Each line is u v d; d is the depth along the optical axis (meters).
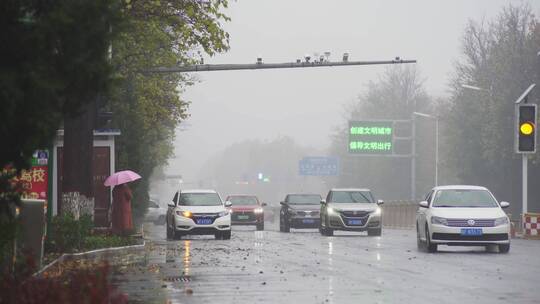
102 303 10.15
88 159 31.05
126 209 37.22
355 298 17.03
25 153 11.39
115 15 11.68
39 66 10.99
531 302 16.34
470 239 29.77
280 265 25.06
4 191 11.84
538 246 35.03
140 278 21.22
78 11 11.22
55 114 11.25
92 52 11.52
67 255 26.58
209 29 31.59
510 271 22.95
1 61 11.07
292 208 53.72
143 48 35.44
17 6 11.20
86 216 29.45
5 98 10.44
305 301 16.59
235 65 40.16
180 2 31.80
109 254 29.78
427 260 26.88
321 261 26.61
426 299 16.84
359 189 48.34
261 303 16.33
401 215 70.94
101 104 32.22
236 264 25.50
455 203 31.23
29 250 12.93
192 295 17.61
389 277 21.33
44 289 10.90
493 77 80.56
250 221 58.50
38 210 19.41
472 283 19.86
